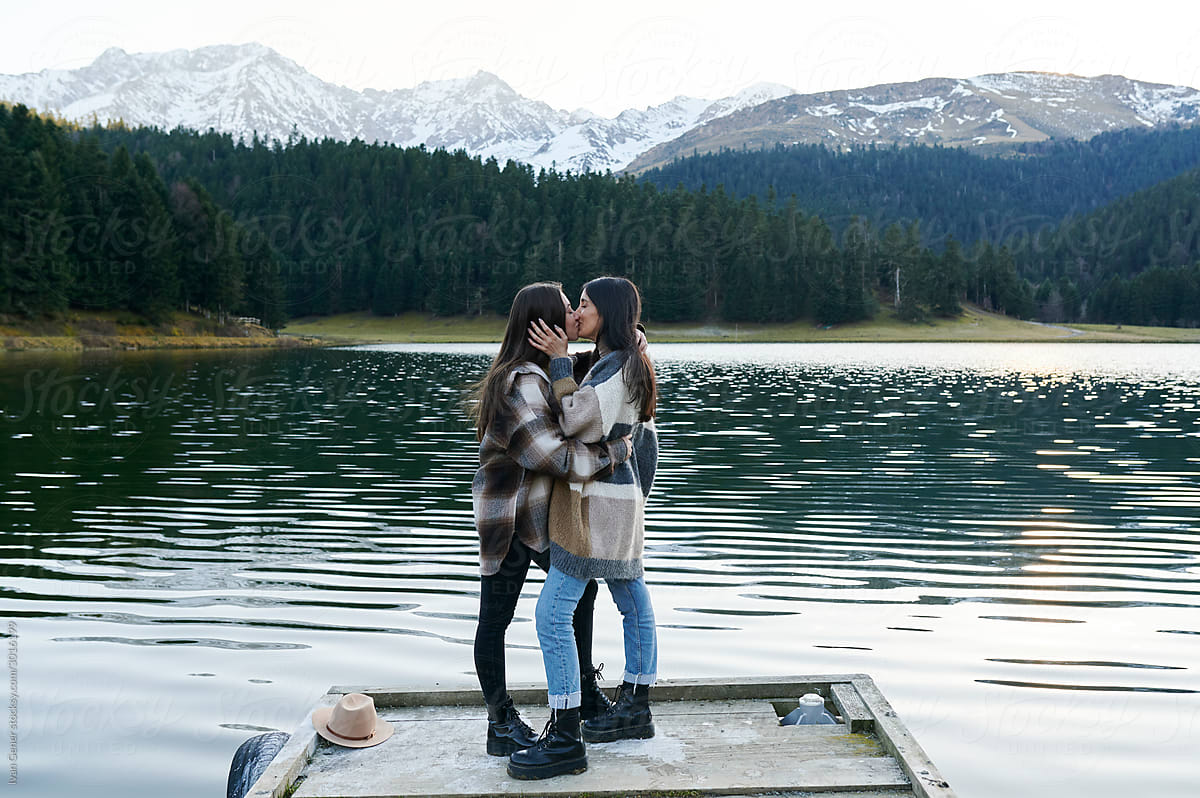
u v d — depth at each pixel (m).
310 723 3.68
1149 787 3.96
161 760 4.14
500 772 3.33
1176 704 4.89
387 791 3.19
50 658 5.49
